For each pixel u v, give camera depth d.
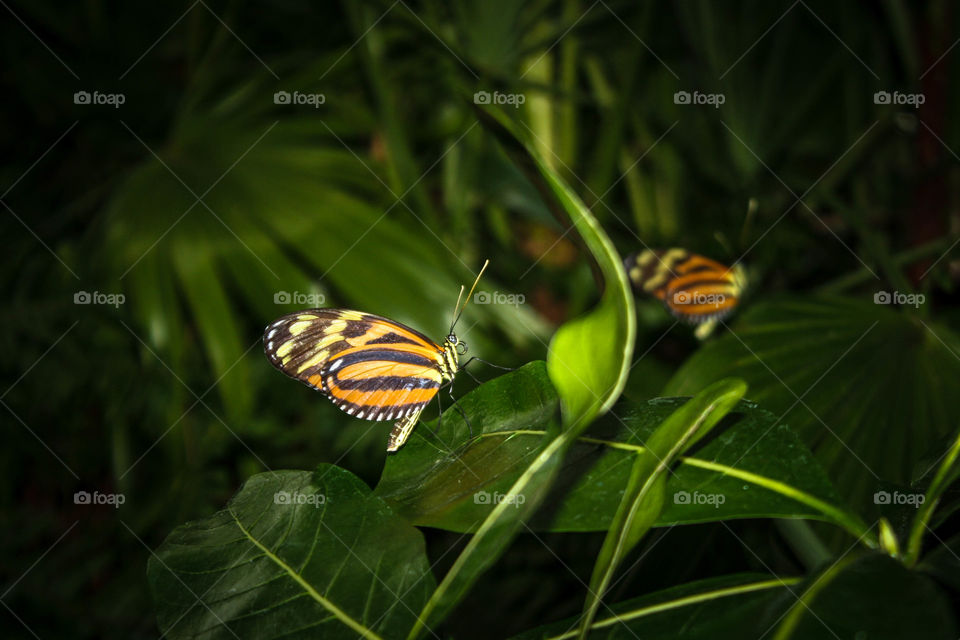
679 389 0.40
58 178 0.58
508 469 0.32
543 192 0.26
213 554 0.31
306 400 0.52
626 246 0.53
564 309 0.58
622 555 0.26
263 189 0.48
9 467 0.52
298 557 0.31
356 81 0.54
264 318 0.46
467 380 0.44
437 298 0.46
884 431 0.39
